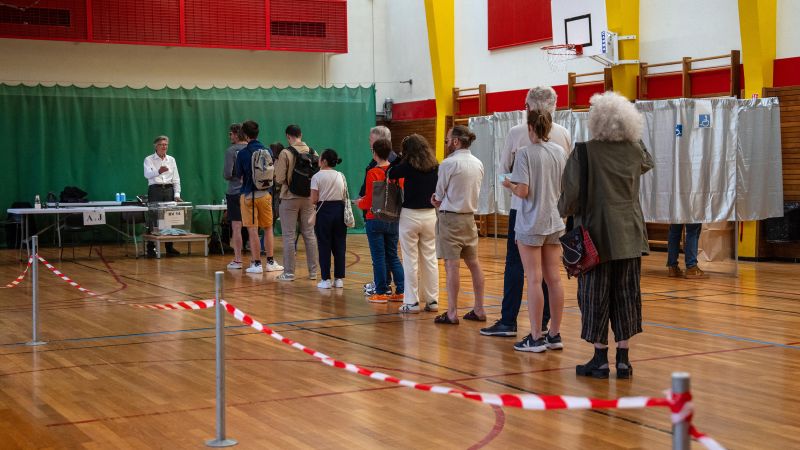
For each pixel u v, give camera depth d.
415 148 7.56
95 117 16.17
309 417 4.36
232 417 4.37
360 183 18.39
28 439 4.02
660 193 10.35
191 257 13.53
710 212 10.10
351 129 18.27
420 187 7.63
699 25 12.59
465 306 8.20
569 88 14.42
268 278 10.60
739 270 10.87
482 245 14.89
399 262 8.59
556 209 5.74
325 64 18.70
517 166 5.67
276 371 5.45
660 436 3.96
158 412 4.49
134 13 16.39
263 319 7.50
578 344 6.21
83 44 16.47
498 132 12.78
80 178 16.09
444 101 17.33
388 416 4.37
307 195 10.30
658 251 13.20
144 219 14.63
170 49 17.23
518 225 5.80
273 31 17.67
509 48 16.05
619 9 13.21
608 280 5.01
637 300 5.07
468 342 6.33
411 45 18.47
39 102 15.74
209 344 6.38
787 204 11.48
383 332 6.80
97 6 16.08
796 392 4.80
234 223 11.66
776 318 7.30
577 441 3.89
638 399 2.47
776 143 10.87
